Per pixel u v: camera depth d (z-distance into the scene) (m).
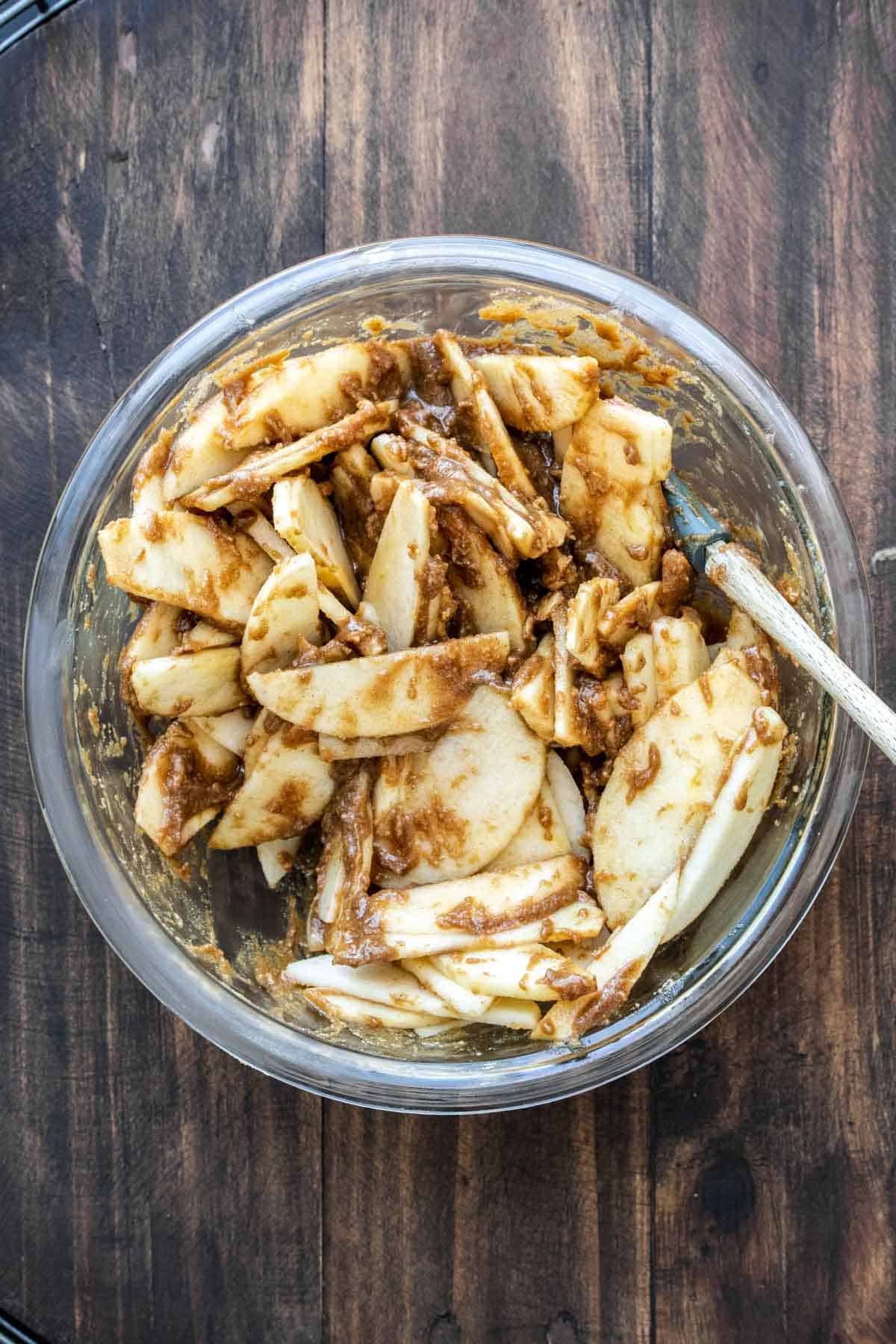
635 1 0.67
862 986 0.67
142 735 0.66
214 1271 0.67
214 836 0.65
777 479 0.64
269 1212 0.67
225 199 0.68
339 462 0.64
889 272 0.67
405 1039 0.65
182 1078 0.67
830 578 0.63
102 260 0.68
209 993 0.64
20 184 0.68
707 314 0.67
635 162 0.67
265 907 0.67
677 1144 0.67
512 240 0.64
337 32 0.67
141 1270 0.67
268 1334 0.67
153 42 0.68
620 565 0.65
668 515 0.65
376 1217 0.67
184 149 0.68
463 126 0.67
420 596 0.62
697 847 0.62
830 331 0.67
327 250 0.67
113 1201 0.67
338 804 0.65
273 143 0.67
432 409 0.65
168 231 0.68
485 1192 0.67
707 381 0.64
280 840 0.66
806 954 0.67
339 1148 0.67
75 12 0.68
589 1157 0.67
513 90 0.67
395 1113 0.66
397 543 0.63
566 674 0.63
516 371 0.63
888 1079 0.67
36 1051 0.68
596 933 0.63
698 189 0.67
